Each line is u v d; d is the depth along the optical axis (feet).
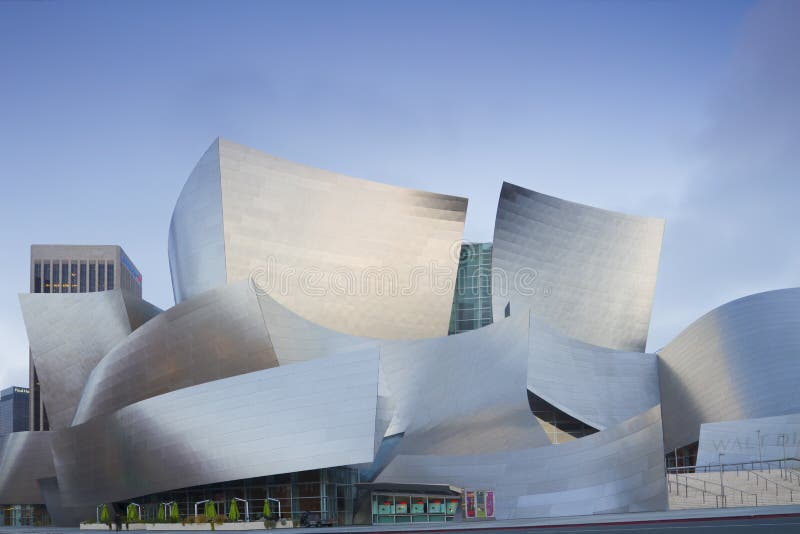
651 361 188.24
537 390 157.58
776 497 129.90
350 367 126.00
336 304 175.11
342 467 134.00
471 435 144.87
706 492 133.69
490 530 87.86
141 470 138.10
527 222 195.42
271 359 145.38
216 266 168.96
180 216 179.73
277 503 129.18
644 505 125.90
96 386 168.66
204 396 132.77
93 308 187.11
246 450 127.13
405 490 136.77
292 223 173.58
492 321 192.65
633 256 206.69
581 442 130.00
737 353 178.09
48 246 541.75
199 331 151.94
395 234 181.37
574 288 199.00
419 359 151.84
